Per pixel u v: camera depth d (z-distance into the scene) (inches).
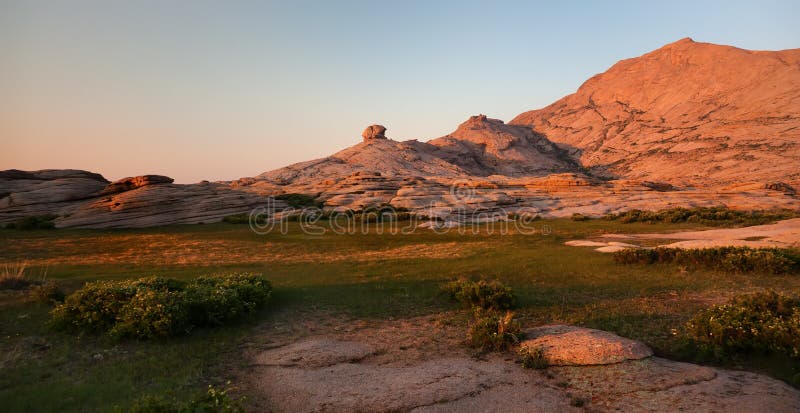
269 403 336.2
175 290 656.4
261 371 406.9
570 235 1712.6
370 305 678.5
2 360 413.4
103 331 504.1
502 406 320.2
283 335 528.1
